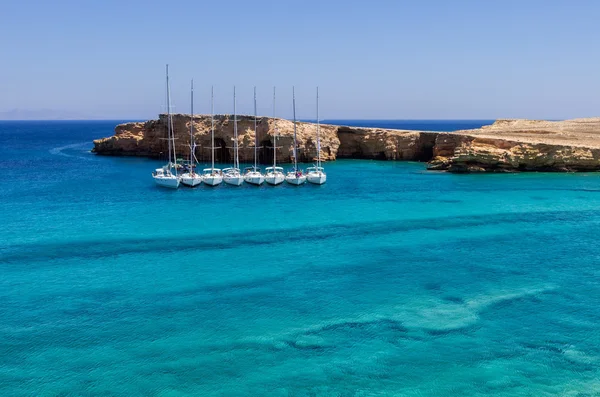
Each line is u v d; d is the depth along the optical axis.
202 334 30.34
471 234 52.19
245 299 35.41
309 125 122.12
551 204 67.44
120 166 113.31
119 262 43.22
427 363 27.34
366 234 52.25
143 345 29.03
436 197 73.25
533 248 47.22
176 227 54.84
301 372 26.52
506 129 125.19
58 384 25.36
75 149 170.88
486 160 97.25
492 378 26.00
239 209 64.88
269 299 35.41
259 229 54.09
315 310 33.66
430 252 46.03
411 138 122.44
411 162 120.38
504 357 27.95
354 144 128.75
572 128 118.75
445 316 32.75
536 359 27.73
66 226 55.31
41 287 37.53
